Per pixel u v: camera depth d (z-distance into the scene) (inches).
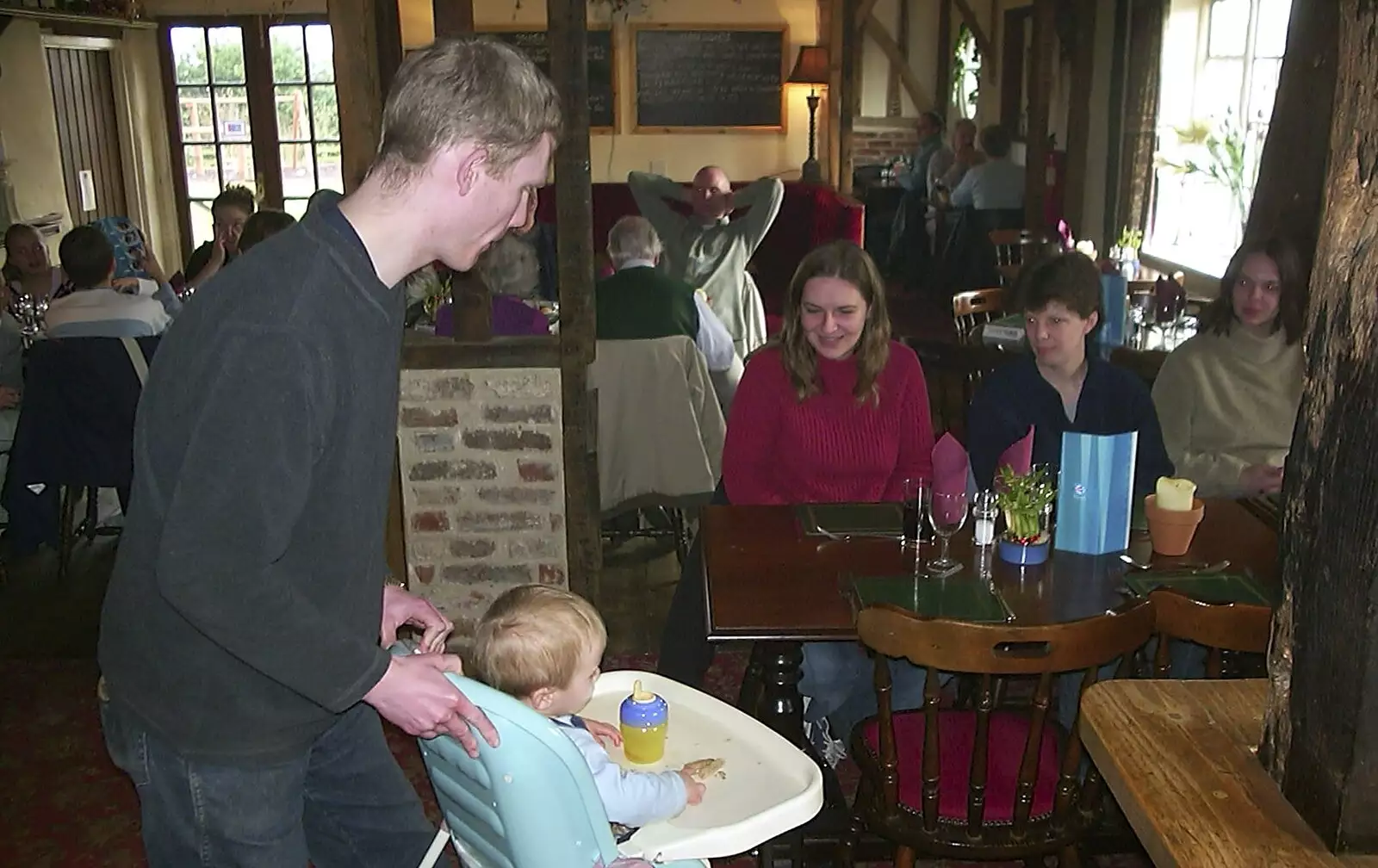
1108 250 259.6
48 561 161.5
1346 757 32.4
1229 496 104.9
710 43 316.5
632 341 137.3
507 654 61.3
